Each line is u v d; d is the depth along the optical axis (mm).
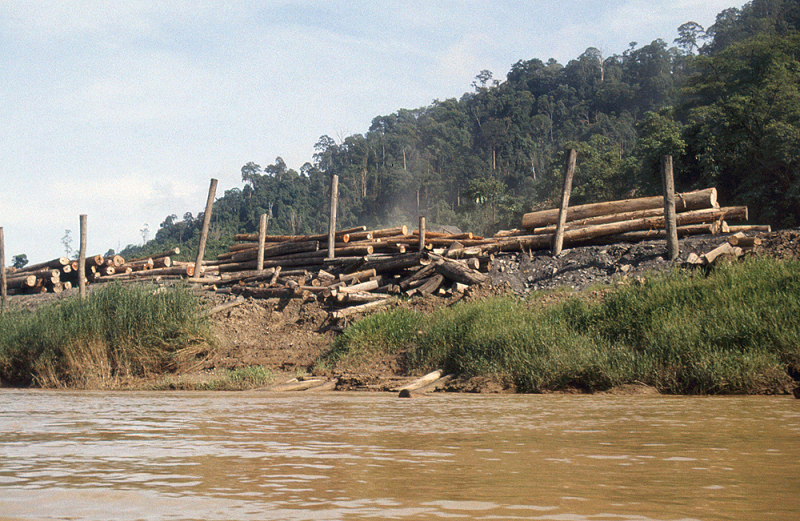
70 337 11664
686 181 38375
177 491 2383
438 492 2346
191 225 142375
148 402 7199
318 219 137875
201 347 12188
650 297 10406
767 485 2451
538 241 15961
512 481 2551
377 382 9734
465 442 3752
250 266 21094
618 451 3369
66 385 11211
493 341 10102
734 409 5781
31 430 4484
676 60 135625
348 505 2133
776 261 10914
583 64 153250
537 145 131250
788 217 31016
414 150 146375
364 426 4676
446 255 16172
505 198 73750
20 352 12109
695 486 2436
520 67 166500
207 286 18953
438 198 123312
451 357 10469
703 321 9219
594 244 15922
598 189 54562
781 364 7945
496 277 14805
